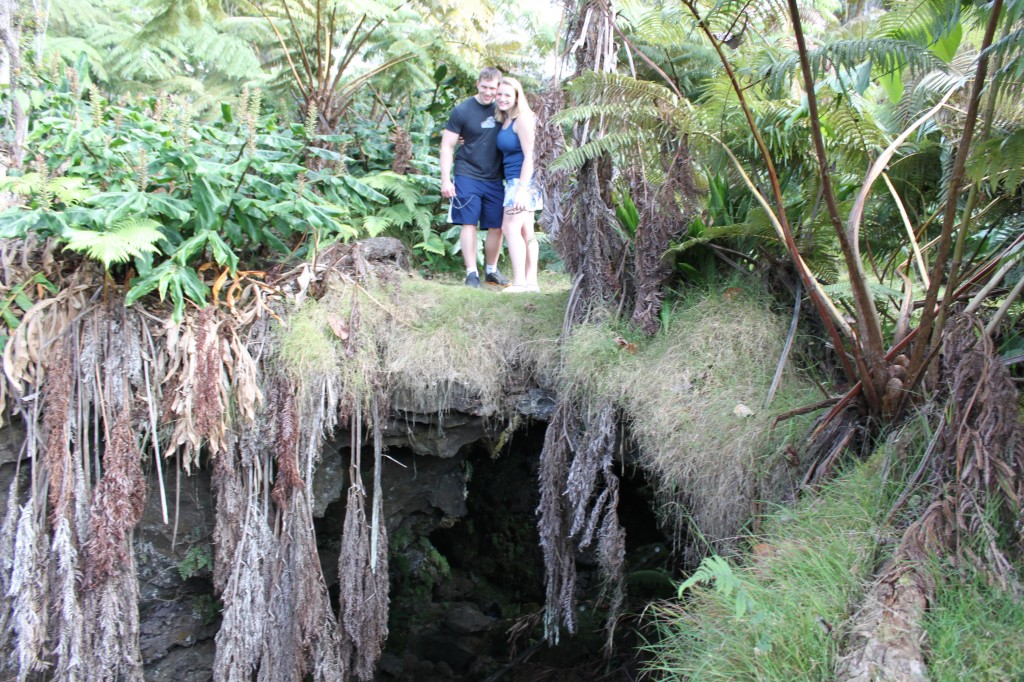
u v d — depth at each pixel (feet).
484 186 17.08
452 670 17.35
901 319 11.23
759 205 13.52
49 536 11.28
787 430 11.41
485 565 20.06
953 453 9.16
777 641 8.04
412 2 20.94
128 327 11.75
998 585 8.02
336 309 13.41
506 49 21.18
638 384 12.64
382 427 13.58
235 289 12.90
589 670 16.38
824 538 9.31
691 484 11.91
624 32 17.25
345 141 15.19
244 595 11.97
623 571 12.98
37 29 14.21
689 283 14.01
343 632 12.85
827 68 11.50
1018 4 9.03
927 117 11.28
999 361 9.04
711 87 12.57
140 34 20.42
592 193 13.23
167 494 12.62
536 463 18.38
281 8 20.66
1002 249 11.94
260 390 12.26
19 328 11.06
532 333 14.23
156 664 13.24
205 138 14.19
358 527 12.87
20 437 11.55
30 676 11.41
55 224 10.87
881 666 7.35
